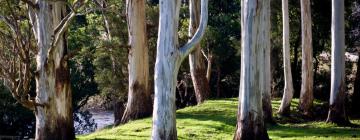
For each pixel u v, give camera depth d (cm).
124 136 1564
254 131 1348
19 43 1298
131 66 2078
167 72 1166
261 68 1359
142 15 2081
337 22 1772
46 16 1382
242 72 1365
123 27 2673
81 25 3297
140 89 2073
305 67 2078
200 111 2102
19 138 2392
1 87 2481
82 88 3084
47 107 1409
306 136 1503
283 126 1766
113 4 2477
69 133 1456
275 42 2706
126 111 2092
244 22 1351
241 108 1365
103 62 2839
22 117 2595
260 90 1359
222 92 3319
